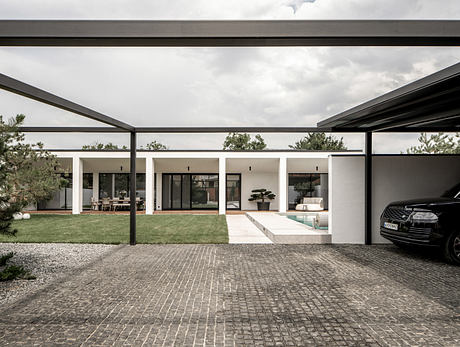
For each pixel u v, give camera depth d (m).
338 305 4.00
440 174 8.35
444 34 3.20
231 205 21.30
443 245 6.06
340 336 3.19
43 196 8.86
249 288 4.66
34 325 3.43
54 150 18.09
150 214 17.52
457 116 6.29
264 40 3.32
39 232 10.15
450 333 3.25
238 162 19.59
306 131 8.39
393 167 8.36
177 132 8.27
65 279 5.09
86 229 10.86
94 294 4.39
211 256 6.74
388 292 4.48
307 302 4.11
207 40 3.33
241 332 3.28
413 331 3.30
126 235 9.52
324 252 7.20
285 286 4.75
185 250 7.37
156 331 3.29
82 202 19.98
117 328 3.36
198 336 3.19
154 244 8.15
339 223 8.35
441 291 4.52
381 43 3.39
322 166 20.44
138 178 21.50
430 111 6.00
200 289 4.61
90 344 3.02
